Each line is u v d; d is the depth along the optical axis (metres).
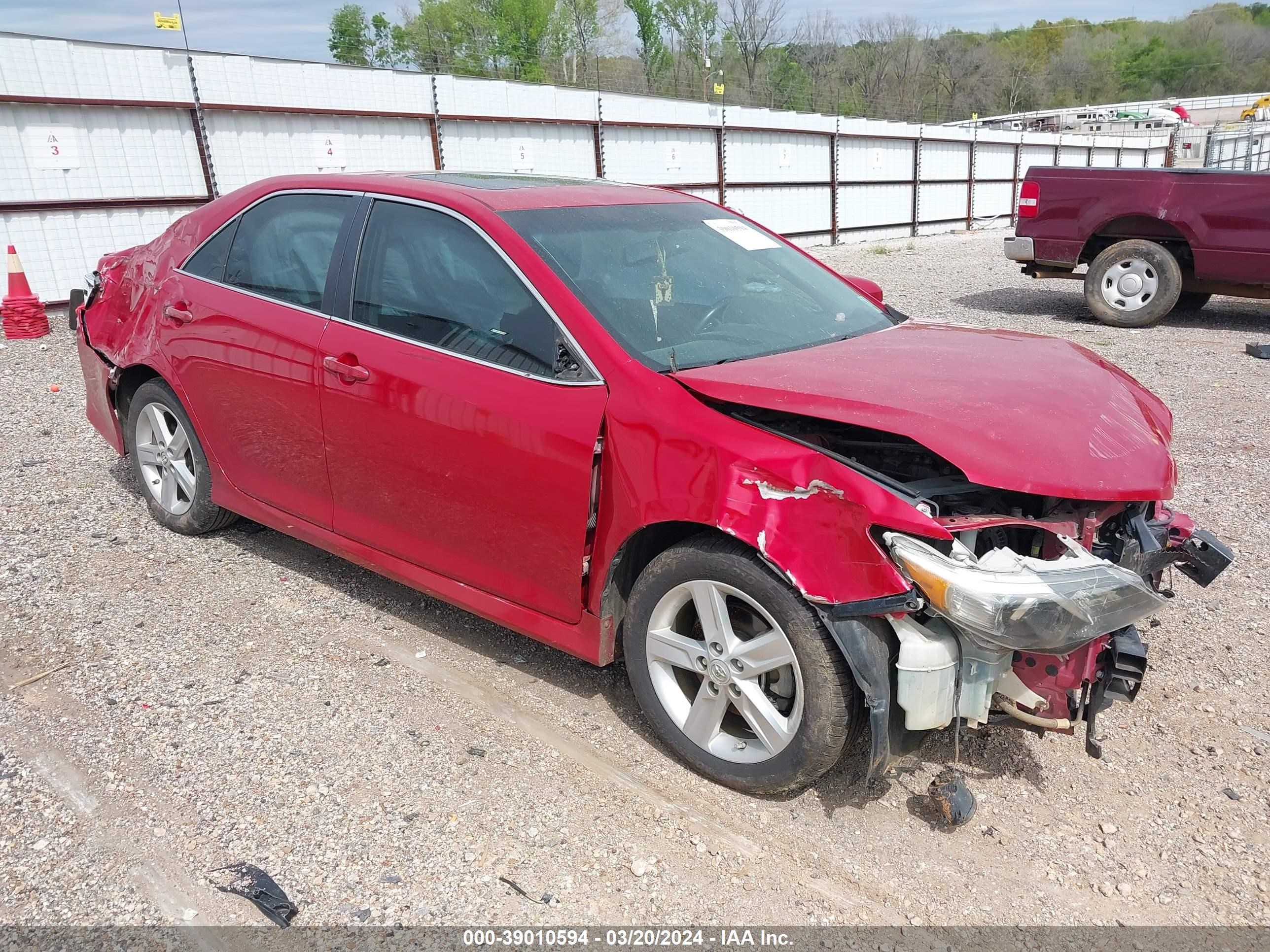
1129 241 10.50
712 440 2.71
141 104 11.52
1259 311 11.89
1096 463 2.64
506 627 3.37
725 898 2.52
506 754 3.10
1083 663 2.57
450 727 3.25
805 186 23.59
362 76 13.95
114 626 3.88
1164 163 42.53
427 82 14.83
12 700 3.34
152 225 11.91
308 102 13.34
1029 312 11.85
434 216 3.49
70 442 6.35
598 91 17.73
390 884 2.53
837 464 2.56
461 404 3.20
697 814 2.84
